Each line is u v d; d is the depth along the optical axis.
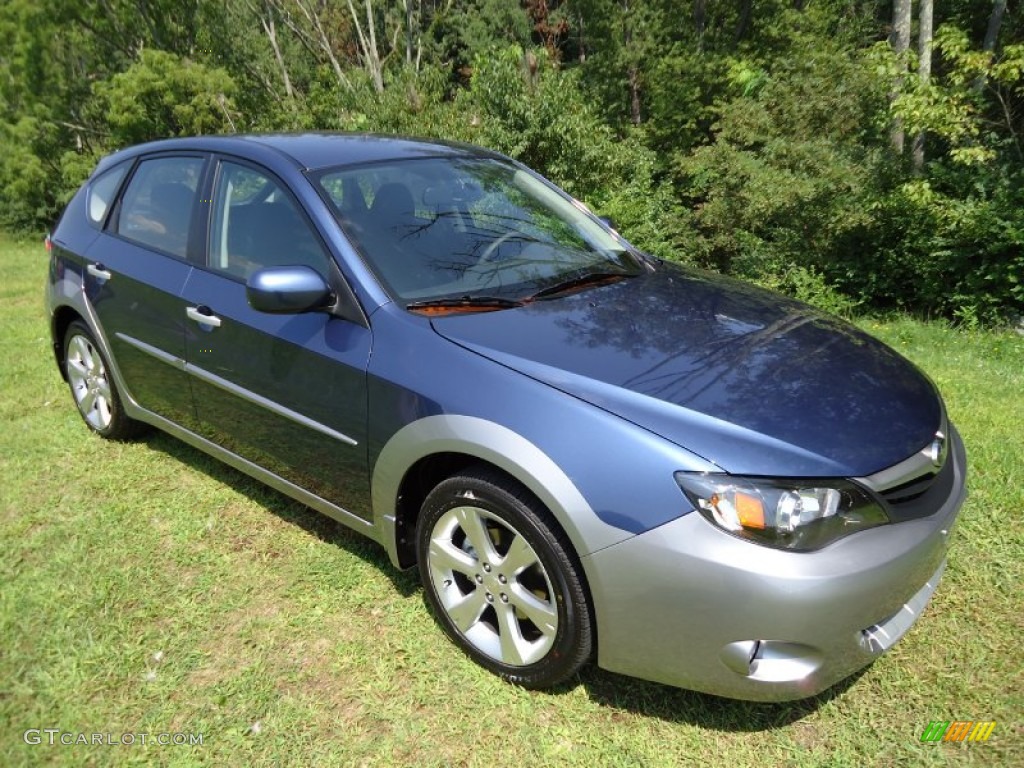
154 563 3.15
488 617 2.60
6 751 2.29
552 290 2.90
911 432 2.29
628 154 10.28
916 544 2.12
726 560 1.98
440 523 2.54
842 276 8.20
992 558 2.98
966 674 2.45
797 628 1.98
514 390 2.30
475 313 2.66
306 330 2.81
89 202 4.14
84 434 4.37
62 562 3.16
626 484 2.08
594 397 2.23
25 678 2.57
